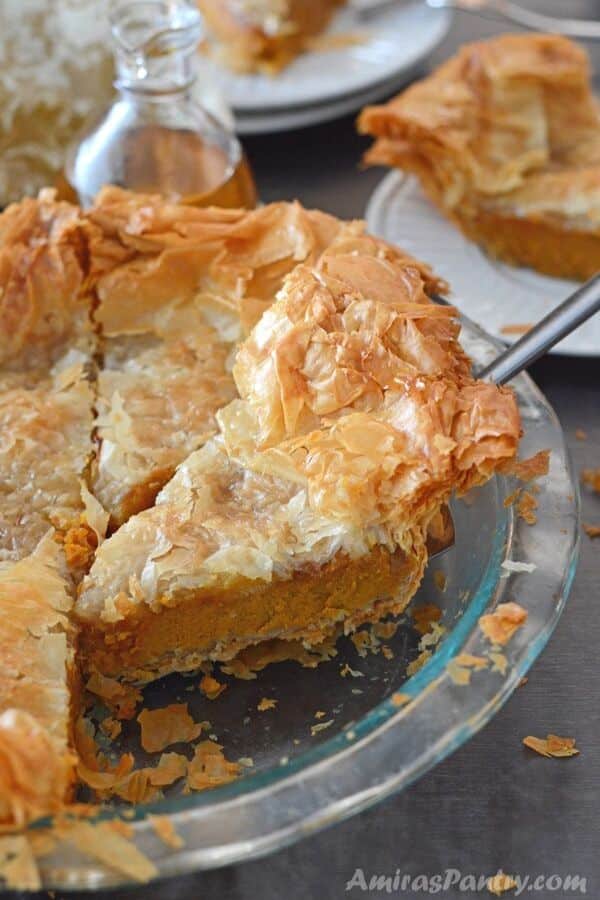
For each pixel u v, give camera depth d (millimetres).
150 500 473
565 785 437
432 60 795
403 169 644
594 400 568
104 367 506
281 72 726
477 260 626
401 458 425
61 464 474
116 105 573
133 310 509
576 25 799
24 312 500
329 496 429
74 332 510
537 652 406
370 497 428
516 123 633
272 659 455
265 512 445
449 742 385
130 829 368
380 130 642
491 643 407
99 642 443
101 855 364
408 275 479
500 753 444
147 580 435
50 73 643
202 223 507
